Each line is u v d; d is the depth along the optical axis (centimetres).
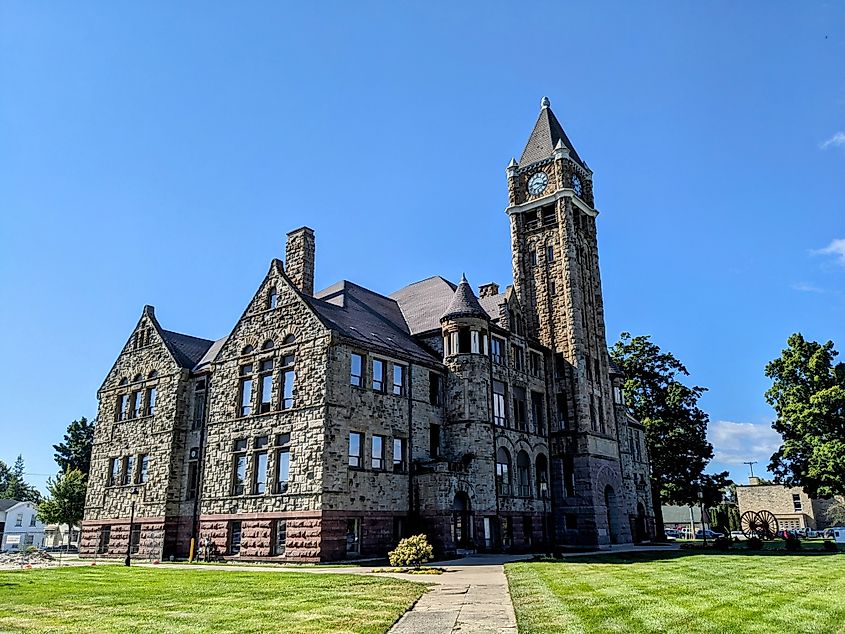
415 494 4050
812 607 1662
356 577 2550
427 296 5359
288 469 3772
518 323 5259
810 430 5275
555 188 5872
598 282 6034
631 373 7562
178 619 1571
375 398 3991
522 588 2114
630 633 1320
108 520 4916
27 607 1805
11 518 10069
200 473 4444
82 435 8731
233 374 4341
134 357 5247
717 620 1467
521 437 4912
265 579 2502
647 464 6762
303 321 3981
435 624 1497
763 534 5781
